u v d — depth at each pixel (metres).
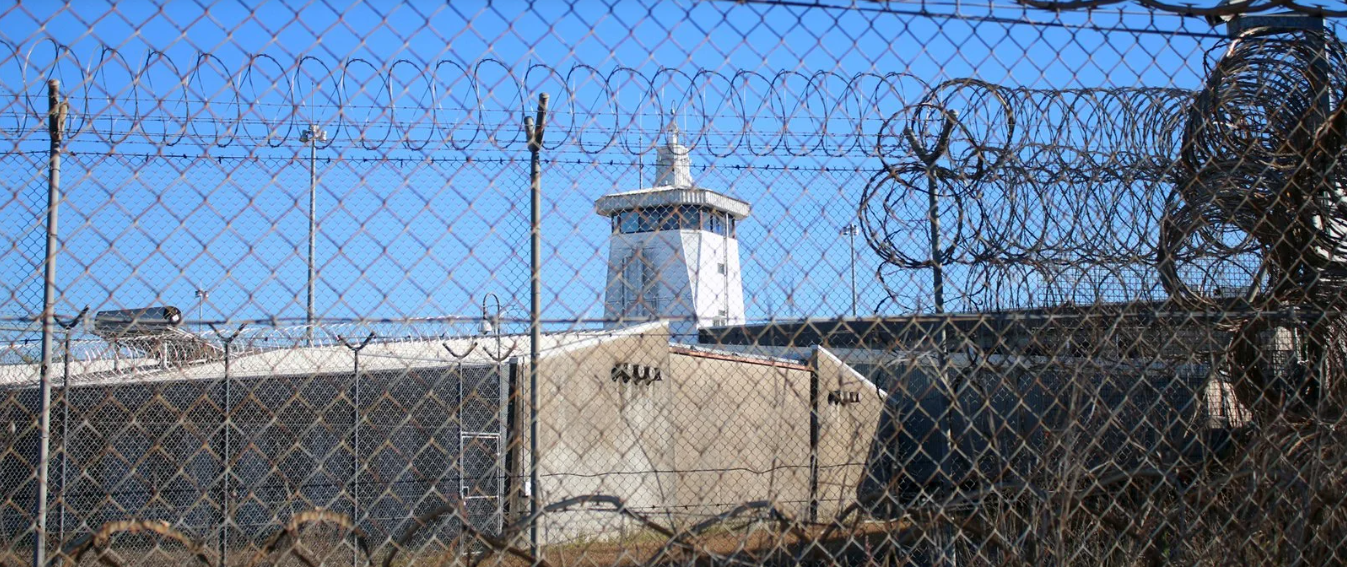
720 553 3.47
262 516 7.36
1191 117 3.88
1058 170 3.90
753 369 7.23
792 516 3.33
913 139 3.82
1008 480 3.90
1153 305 3.86
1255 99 3.86
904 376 3.65
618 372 5.18
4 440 6.01
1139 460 3.68
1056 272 3.97
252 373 7.19
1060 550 3.39
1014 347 3.87
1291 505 3.45
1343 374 3.65
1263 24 3.78
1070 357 3.85
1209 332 3.65
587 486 6.48
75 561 3.39
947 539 3.76
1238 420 4.12
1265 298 3.81
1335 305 3.77
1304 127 3.70
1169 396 4.04
